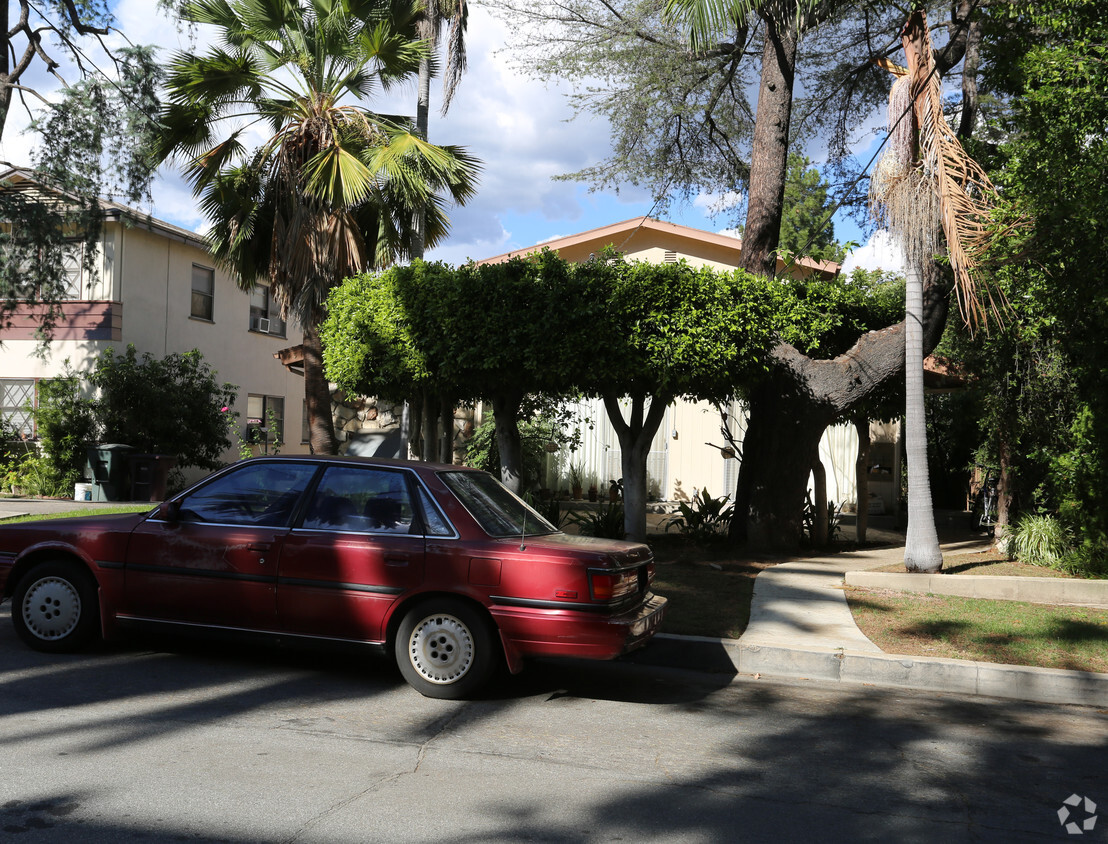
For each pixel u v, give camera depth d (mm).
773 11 11117
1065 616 8172
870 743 5125
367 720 5188
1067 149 8703
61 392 18766
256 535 6035
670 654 7039
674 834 3693
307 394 17203
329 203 15414
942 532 16156
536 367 10195
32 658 6270
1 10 18141
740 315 10359
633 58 14609
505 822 3748
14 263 17828
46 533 6422
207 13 16406
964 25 11516
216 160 16359
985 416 12336
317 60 16188
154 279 20984
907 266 9867
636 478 11812
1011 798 4285
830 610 8375
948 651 6977
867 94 15695
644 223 18188
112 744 4551
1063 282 9266
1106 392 9875
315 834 3537
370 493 6055
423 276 10961
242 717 5125
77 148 17312
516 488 11922
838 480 19812
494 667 5695
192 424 20062
